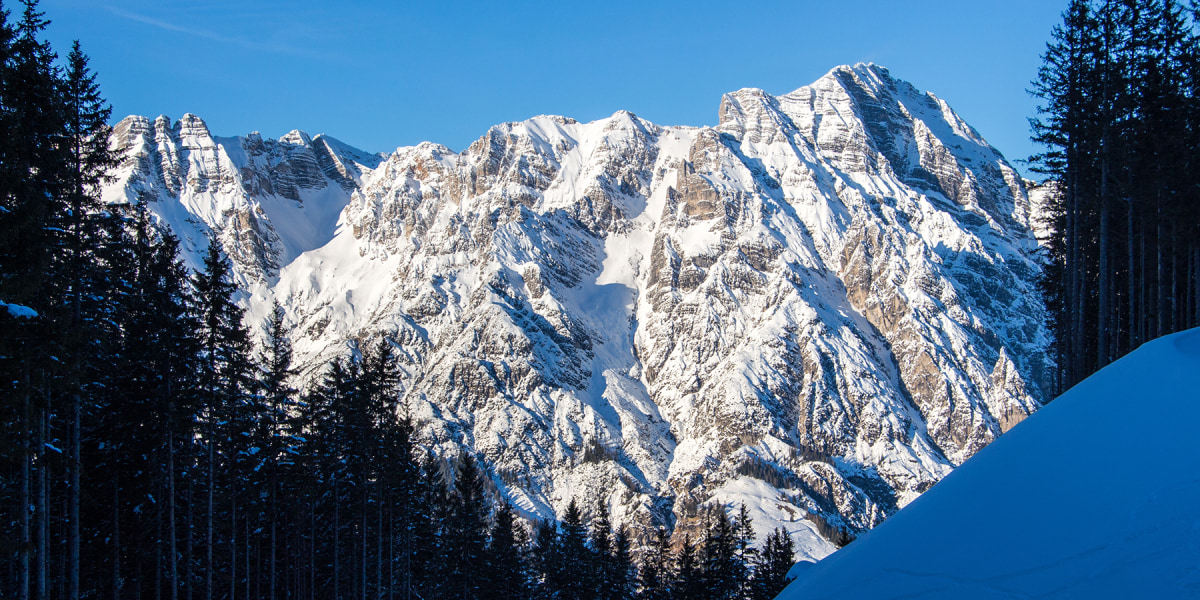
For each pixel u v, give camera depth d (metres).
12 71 29.02
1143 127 41.81
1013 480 18.42
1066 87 44.12
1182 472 15.56
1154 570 13.88
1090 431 18.34
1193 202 41.28
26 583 30.80
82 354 33.31
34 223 28.39
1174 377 18.22
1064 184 47.59
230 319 45.81
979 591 15.59
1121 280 50.72
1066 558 15.23
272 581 54.53
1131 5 41.97
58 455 32.78
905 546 18.50
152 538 45.69
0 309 27.89
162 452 44.38
